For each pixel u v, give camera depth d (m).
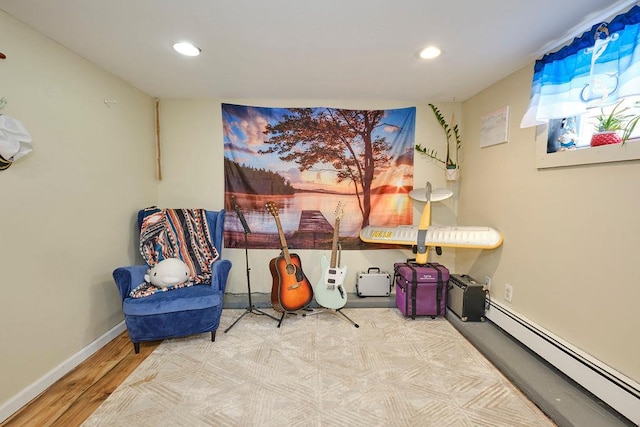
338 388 1.71
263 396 1.65
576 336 1.65
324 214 3.03
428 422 1.46
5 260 1.51
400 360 1.99
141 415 1.51
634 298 1.36
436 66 2.10
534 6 1.39
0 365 1.48
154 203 2.89
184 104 2.90
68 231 1.89
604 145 1.47
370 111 2.96
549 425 1.44
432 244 2.56
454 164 2.91
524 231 2.08
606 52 1.38
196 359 2.00
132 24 1.58
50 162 1.76
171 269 2.25
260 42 1.76
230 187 2.97
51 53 1.75
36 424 1.45
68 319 1.88
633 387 1.34
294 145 2.96
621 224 1.41
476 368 1.91
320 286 2.71
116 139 2.34
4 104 1.50
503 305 2.29
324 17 1.49
